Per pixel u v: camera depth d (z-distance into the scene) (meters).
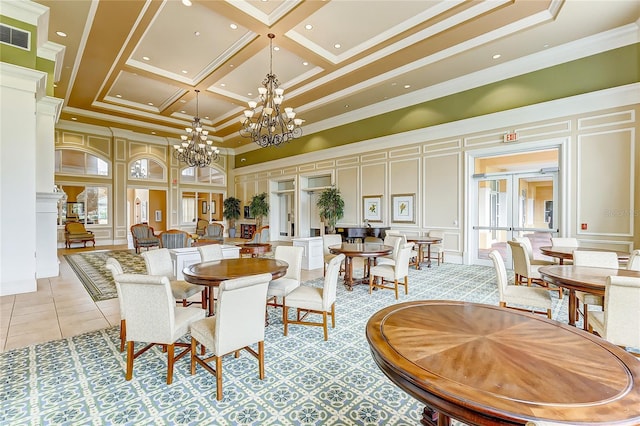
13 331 3.08
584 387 0.96
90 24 4.82
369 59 6.11
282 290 3.18
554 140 5.52
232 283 1.97
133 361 2.35
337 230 8.25
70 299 4.16
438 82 6.83
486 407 0.87
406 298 4.20
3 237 4.23
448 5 4.65
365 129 8.55
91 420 1.79
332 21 5.03
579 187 5.28
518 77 5.91
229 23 5.05
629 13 4.40
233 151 13.80
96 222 10.36
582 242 5.25
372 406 1.94
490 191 6.53
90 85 7.14
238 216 13.38
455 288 4.71
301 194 10.62
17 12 4.27
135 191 14.28
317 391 2.10
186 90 7.57
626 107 4.87
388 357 1.15
